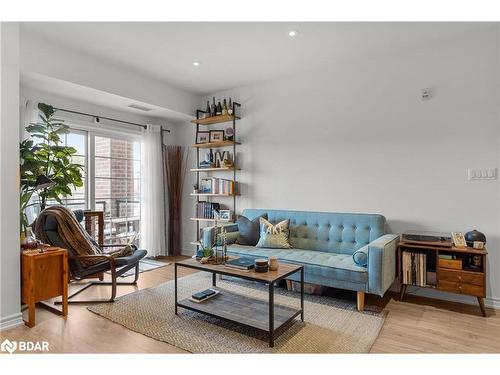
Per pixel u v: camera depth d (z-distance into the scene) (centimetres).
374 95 361
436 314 280
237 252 357
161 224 512
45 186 296
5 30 248
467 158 310
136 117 487
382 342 229
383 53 348
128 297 319
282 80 427
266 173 443
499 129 296
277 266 256
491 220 300
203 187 489
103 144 457
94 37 312
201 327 251
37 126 327
